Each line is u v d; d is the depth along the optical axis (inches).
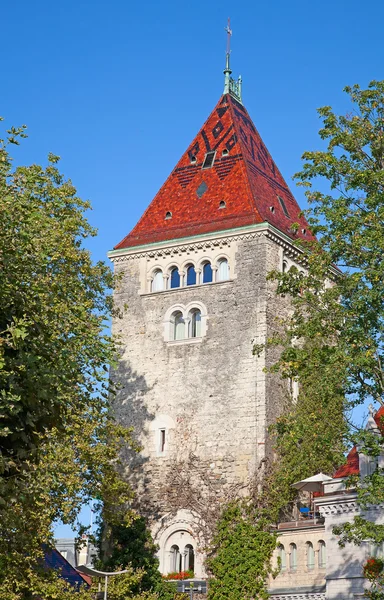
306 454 2431.1
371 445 1489.9
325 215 1577.3
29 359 1042.1
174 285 2854.3
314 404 2384.4
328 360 1528.1
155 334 2827.3
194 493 2598.4
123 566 2496.3
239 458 2576.3
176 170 3068.4
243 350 2672.2
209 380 2696.9
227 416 2635.3
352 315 1540.4
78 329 1718.8
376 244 1518.2
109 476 1991.9
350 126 1624.0
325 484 2114.9
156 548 2593.5
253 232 2741.1
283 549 2368.4
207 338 2736.2
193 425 2677.2
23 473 1063.6
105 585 2031.3
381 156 1606.8
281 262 2785.4
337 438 1638.8
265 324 2659.9
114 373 2847.0
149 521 2640.3
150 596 2164.1
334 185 1610.5
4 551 1259.8
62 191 2001.7
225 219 2827.3
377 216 1545.3
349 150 1617.9
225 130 3058.6
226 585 2391.7
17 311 1082.7
